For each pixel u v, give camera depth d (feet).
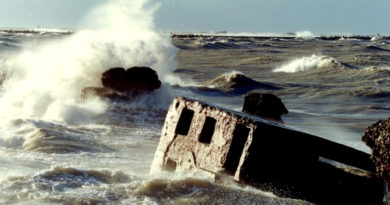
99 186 36.81
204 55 301.43
